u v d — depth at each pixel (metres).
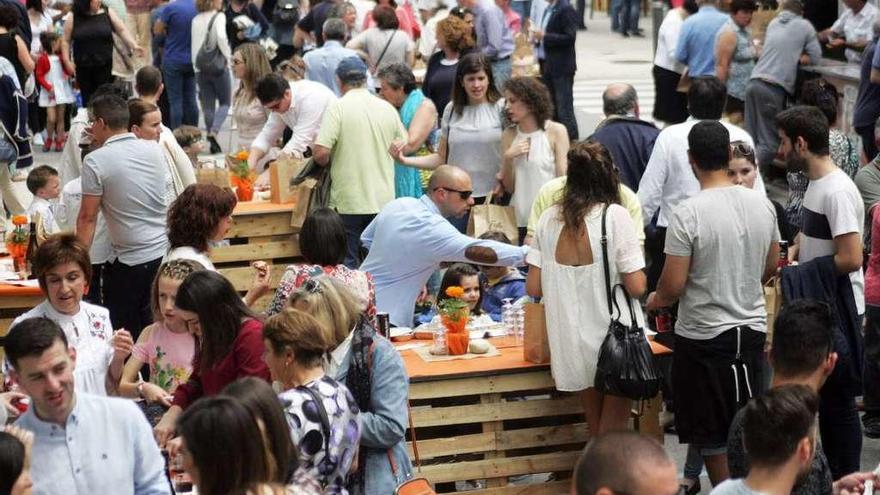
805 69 18.88
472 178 13.55
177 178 12.20
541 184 12.61
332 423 6.84
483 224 12.41
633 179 12.80
